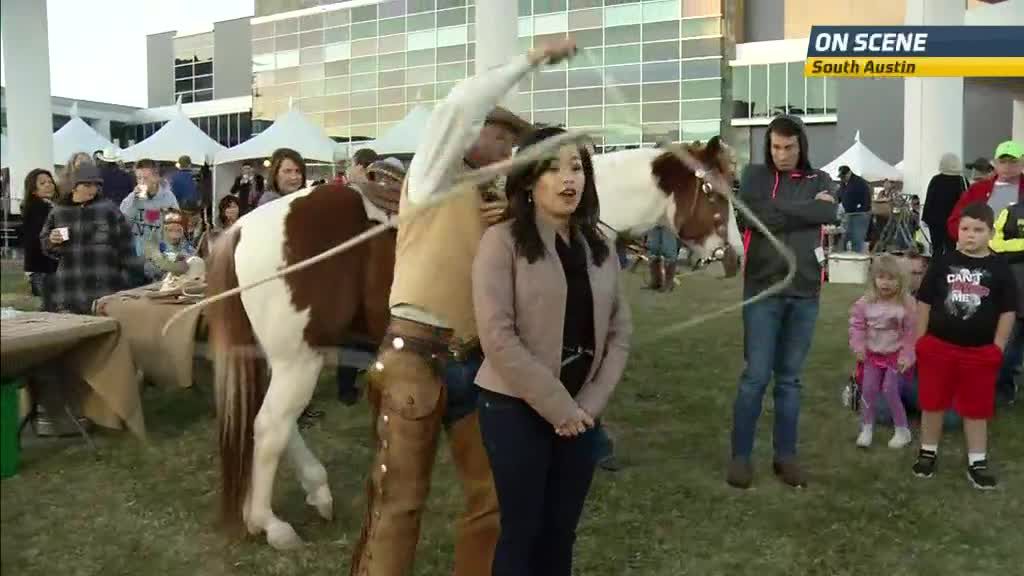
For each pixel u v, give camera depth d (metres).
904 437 4.23
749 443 3.68
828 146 18.61
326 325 2.80
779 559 2.97
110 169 7.27
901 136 17.94
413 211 2.08
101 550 3.04
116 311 3.93
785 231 3.39
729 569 2.90
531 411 2.06
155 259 4.51
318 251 2.77
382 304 2.82
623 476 3.79
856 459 4.04
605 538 3.14
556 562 2.22
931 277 3.74
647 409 4.92
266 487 2.97
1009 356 4.88
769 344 3.56
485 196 2.20
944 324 3.68
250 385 2.87
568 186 2.00
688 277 3.58
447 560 2.97
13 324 3.57
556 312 2.03
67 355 3.83
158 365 3.89
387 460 2.20
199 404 4.85
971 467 3.70
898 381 4.26
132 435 4.20
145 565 2.93
